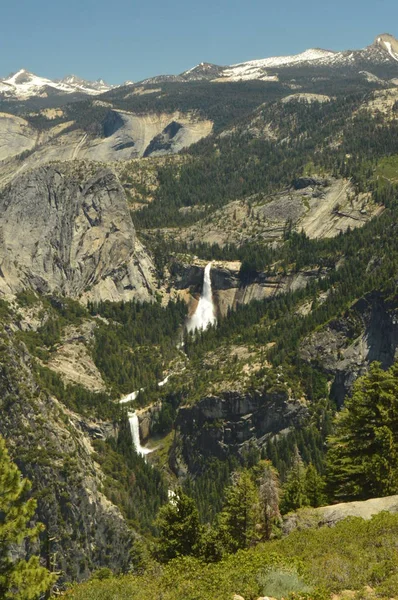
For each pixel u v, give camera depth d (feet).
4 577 120.47
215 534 244.42
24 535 125.80
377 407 221.05
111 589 130.31
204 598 117.08
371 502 172.35
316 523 167.73
